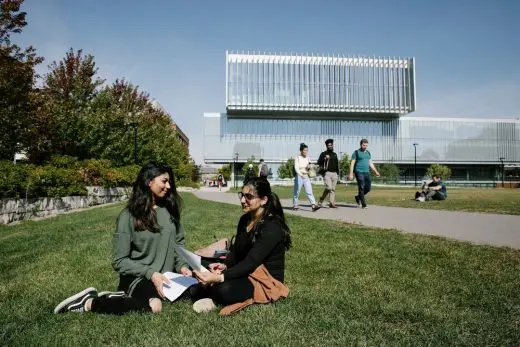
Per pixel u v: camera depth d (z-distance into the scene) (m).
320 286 4.32
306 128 85.44
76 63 26.27
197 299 3.89
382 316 3.41
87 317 3.40
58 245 7.00
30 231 9.11
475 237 7.36
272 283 3.74
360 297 3.88
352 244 6.65
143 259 3.78
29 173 12.88
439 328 3.09
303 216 11.15
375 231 8.11
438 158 85.44
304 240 7.06
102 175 20.05
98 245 6.80
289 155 84.75
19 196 12.22
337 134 85.62
